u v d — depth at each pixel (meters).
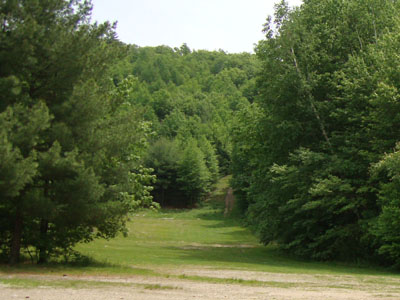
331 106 25.55
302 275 16.80
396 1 28.11
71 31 15.98
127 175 16.77
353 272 19.25
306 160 24.05
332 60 26.92
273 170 25.16
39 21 15.48
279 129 26.38
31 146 13.62
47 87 15.49
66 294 9.35
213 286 12.06
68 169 14.10
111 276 13.75
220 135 116.81
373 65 24.34
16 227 15.51
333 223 25.78
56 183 14.39
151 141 102.44
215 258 24.89
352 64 24.28
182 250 30.38
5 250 16.59
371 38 26.47
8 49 14.62
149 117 123.38
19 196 14.51
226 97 157.75
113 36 17.45
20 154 13.29
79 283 11.37
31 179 13.08
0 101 14.22
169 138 118.50
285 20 27.03
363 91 23.75
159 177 94.69
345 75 24.52
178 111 128.62
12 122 12.82
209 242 39.72
